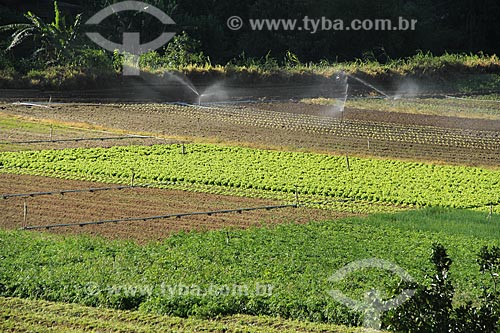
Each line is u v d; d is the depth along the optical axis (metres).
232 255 68.44
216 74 132.75
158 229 77.56
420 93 139.25
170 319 55.44
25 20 152.50
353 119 121.44
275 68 137.38
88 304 57.59
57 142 102.06
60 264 63.88
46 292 58.44
